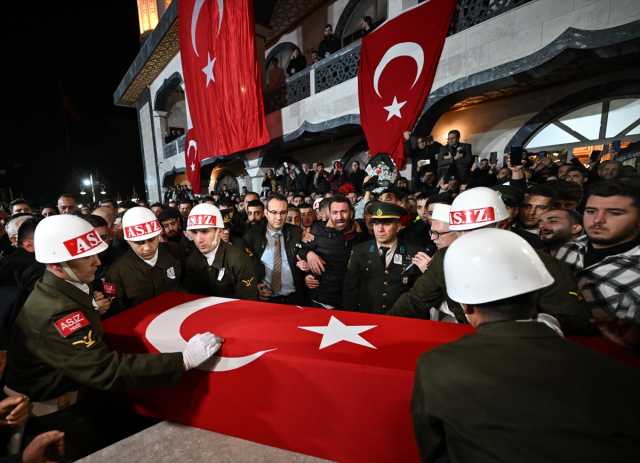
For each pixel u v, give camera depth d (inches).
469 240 29.9
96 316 49.3
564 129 220.5
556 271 47.8
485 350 26.0
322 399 39.1
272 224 102.2
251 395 42.7
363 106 234.7
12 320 59.6
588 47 143.3
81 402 50.6
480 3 181.6
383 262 84.6
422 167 213.6
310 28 411.2
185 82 408.5
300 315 53.8
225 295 82.7
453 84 191.6
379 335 45.0
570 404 21.6
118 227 113.4
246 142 331.3
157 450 42.4
